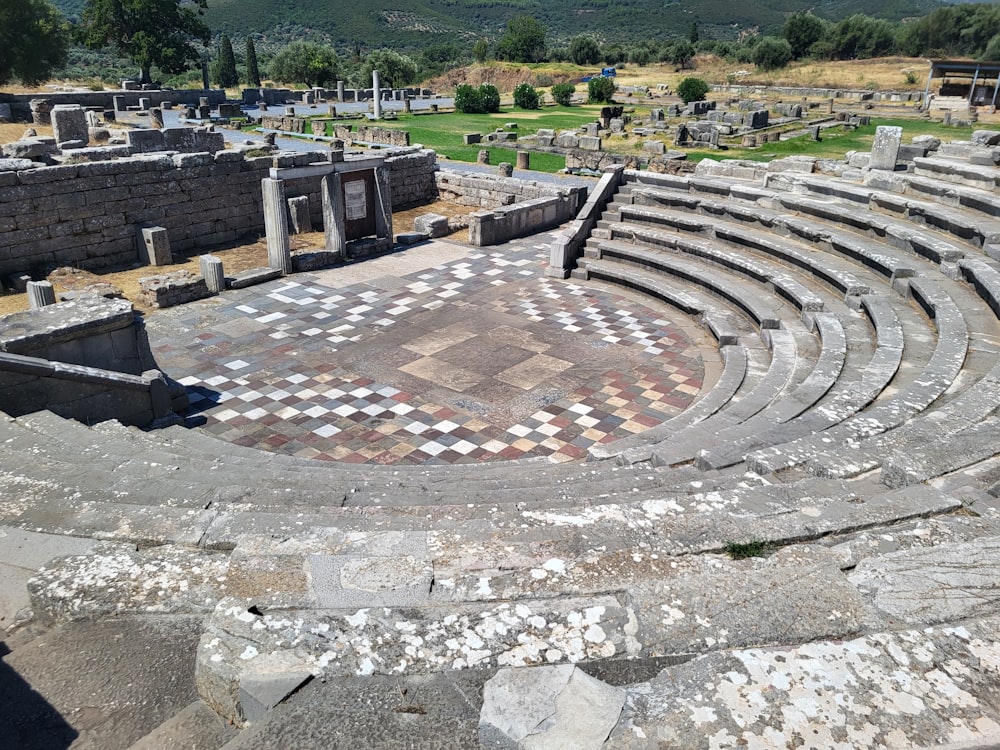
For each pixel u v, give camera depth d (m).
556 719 3.04
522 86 59.88
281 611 3.97
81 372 10.62
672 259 19.31
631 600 3.77
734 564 4.36
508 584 4.16
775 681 3.16
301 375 14.02
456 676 3.39
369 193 21.98
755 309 15.60
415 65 85.56
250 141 36.84
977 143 20.78
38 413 8.91
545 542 4.71
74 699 3.80
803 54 96.00
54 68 56.41
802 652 3.30
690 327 16.73
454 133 44.28
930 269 14.59
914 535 4.55
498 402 13.16
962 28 90.44
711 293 17.73
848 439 7.80
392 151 29.33
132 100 50.81
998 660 3.25
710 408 11.85
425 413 12.73
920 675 3.19
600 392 13.58
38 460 6.98
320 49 80.75
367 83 79.56
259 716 3.38
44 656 4.07
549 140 39.44
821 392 10.44
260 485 7.23
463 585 4.14
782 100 63.41
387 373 14.20
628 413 12.84
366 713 3.20
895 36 95.50
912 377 10.45
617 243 20.78
